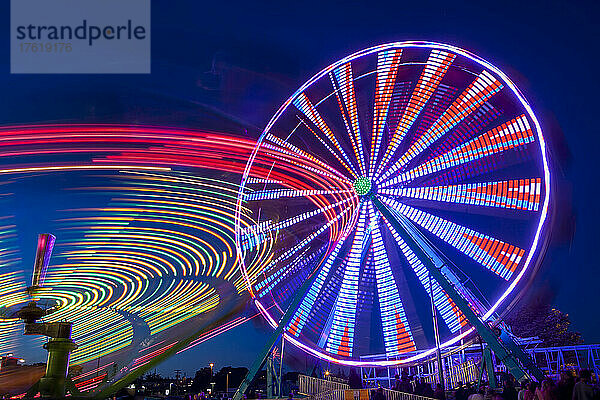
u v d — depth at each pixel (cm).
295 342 2153
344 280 2298
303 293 2225
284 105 2320
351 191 2412
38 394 1118
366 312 2264
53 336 1180
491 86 2189
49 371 1148
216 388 8775
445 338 2066
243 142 2320
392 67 2373
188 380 9612
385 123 2484
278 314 2194
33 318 1184
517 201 2059
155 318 1889
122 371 1658
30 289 1209
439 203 2295
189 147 2236
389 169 2439
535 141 2022
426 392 2108
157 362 1767
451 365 3062
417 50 2278
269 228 2330
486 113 2216
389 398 2114
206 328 1991
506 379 1864
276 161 2375
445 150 2338
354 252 2347
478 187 2203
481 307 2003
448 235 2227
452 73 2309
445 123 2359
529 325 4350
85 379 1579
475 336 1973
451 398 2336
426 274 2141
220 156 2277
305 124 2420
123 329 1800
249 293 2148
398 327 2212
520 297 1947
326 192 2425
